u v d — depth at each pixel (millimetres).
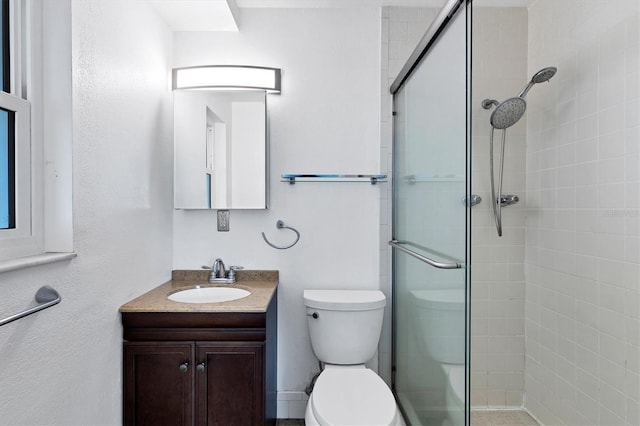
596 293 1688
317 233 2188
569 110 1861
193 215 2172
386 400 1453
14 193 1066
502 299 2207
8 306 949
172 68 2125
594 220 1702
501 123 2086
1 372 928
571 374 1837
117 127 1514
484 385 2219
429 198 1633
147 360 1578
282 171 2184
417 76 1790
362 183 2191
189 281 2123
